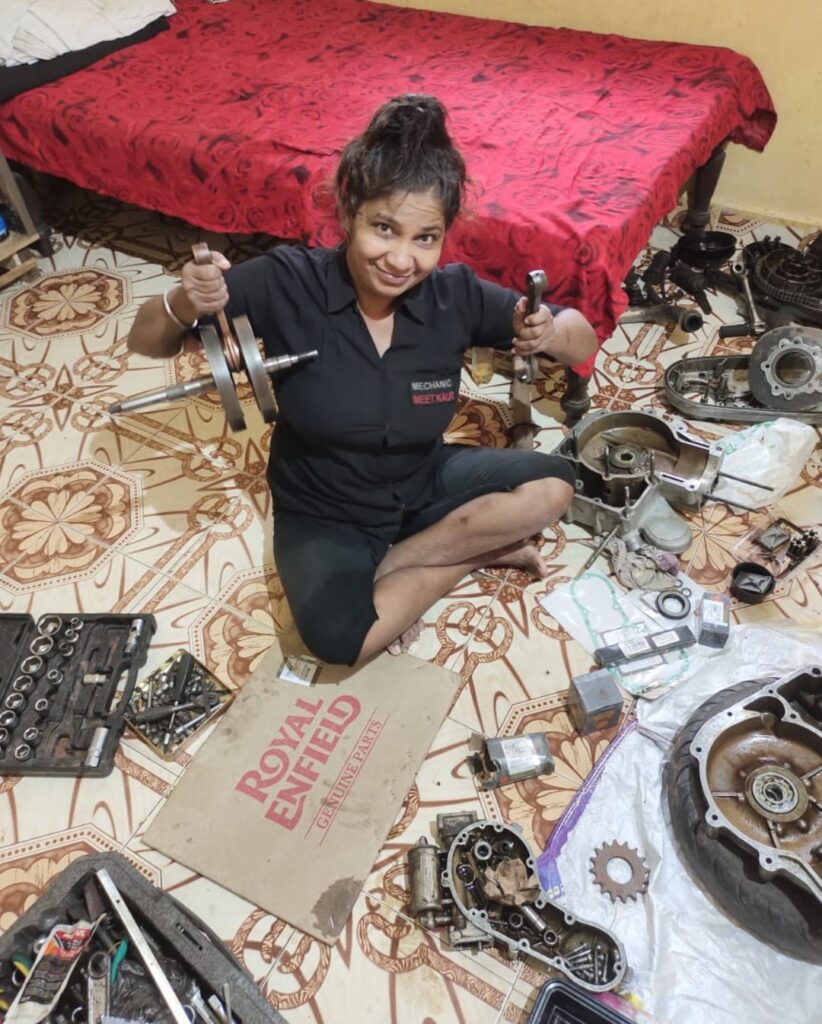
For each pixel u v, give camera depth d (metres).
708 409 1.84
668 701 1.38
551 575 1.60
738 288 2.16
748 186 2.50
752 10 2.13
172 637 1.54
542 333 1.22
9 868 1.27
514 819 1.28
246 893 1.21
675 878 1.20
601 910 1.18
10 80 2.17
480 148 1.85
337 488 1.33
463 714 1.41
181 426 1.95
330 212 1.33
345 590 1.31
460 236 1.66
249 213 1.99
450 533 1.42
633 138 1.84
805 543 1.61
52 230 2.61
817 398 1.77
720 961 1.12
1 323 2.27
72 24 2.27
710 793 1.15
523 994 1.12
